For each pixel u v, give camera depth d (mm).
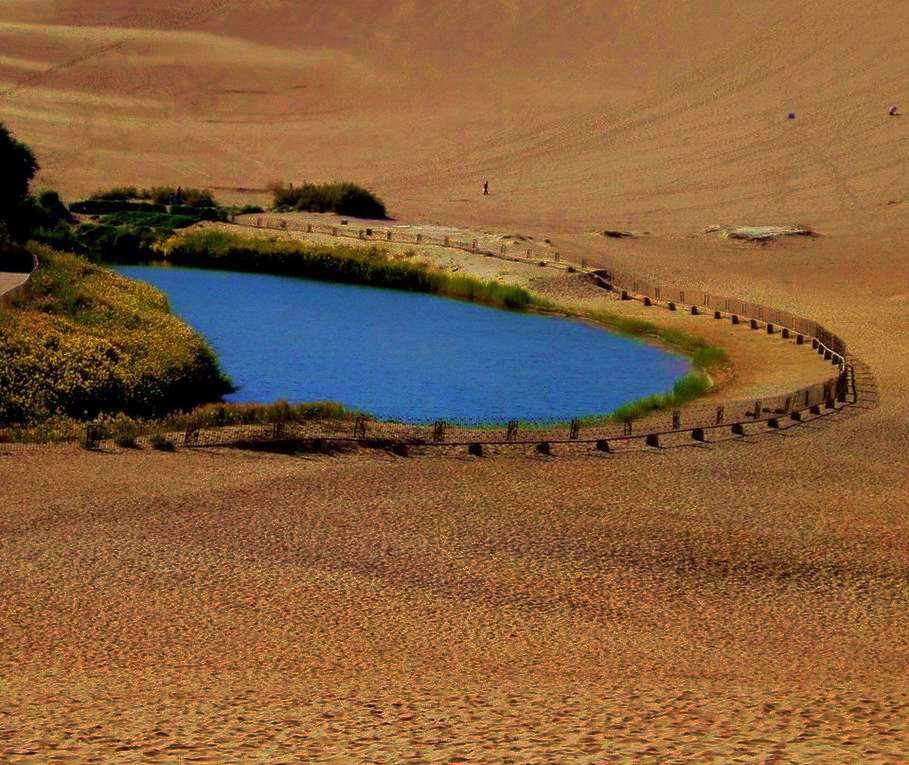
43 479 58281
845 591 47125
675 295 129750
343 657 36906
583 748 26984
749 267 145125
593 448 69938
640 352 105562
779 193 180625
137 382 78375
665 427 75250
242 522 52969
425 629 40469
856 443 72125
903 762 25891
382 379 92625
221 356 98188
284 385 89562
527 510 56656
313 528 52562
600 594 45562
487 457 67125
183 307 117938
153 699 31703
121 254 146500
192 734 28250
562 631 40844
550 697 31953
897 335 110875
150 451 65250
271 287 131125
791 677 35125
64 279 103312
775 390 87812
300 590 44438
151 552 48219
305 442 67812
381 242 147500
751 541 53094
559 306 123500
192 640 38406
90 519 52281
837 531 54969
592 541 52281
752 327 113750
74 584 43938
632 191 183250
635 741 27531
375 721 29469
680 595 45906
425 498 58094
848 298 130500
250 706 30984
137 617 40625
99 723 29188
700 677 34875
